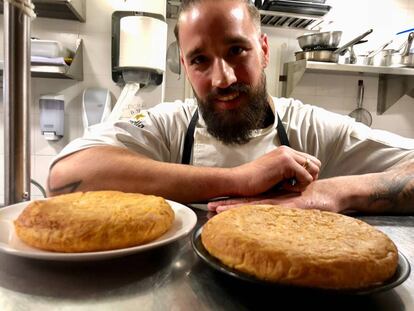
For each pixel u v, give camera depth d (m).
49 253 0.37
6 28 0.58
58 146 1.87
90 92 1.79
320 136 1.19
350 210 0.70
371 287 0.31
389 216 0.67
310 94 2.17
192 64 0.96
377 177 0.75
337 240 0.36
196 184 0.71
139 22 1.51
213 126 1.02
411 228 0.57
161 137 1.17
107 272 0.37
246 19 0.92
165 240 0.42
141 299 0.32
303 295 0.31
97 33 1.83
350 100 2.21
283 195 0.70
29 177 0.64
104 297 0.32
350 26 2.16
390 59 1.94
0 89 1.78
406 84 2.00
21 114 0.61
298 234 0.38
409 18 2.21
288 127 1.19
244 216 0.44
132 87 1.64
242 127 1.01
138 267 0.38
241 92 0.96
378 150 1.09
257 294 0.33
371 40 2.20
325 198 0.68
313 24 2.00
